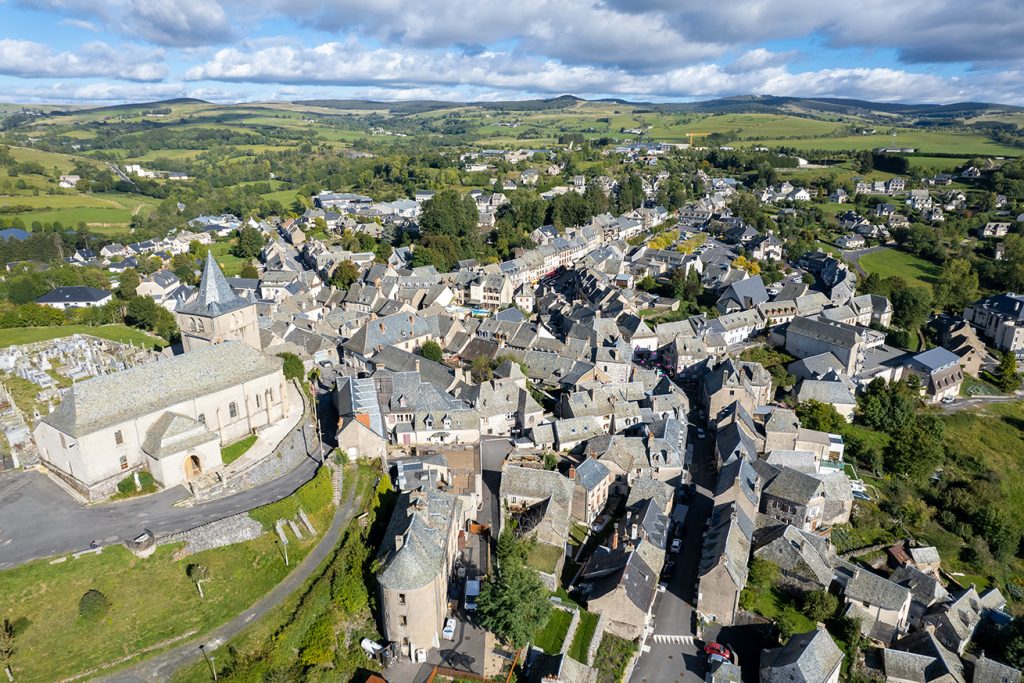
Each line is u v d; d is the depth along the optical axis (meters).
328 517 97.12
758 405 158.00
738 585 94.69
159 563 82.38
